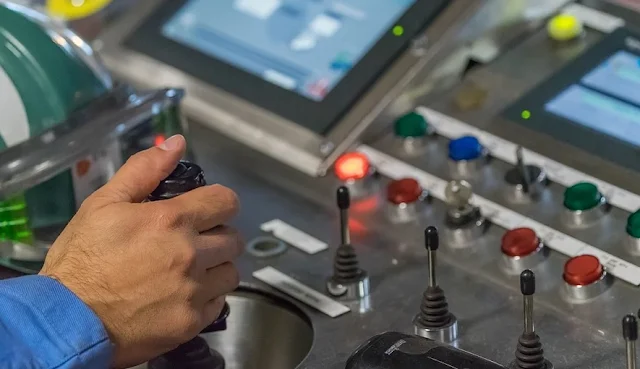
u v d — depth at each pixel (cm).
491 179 114
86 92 111
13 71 107
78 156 107
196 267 92
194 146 130
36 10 130
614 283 100
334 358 97
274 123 127
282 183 122
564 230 107
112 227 91
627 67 121
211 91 133
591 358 94
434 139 121
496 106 122
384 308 102
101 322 90
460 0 127
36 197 107
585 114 117
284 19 135
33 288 90
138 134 114
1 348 86
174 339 93
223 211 94
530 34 130
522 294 96
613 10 128
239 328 109
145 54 140
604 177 111
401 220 113
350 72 126
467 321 100
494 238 108
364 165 118
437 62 125
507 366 93
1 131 106
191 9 141
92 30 146
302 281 107
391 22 129
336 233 114
